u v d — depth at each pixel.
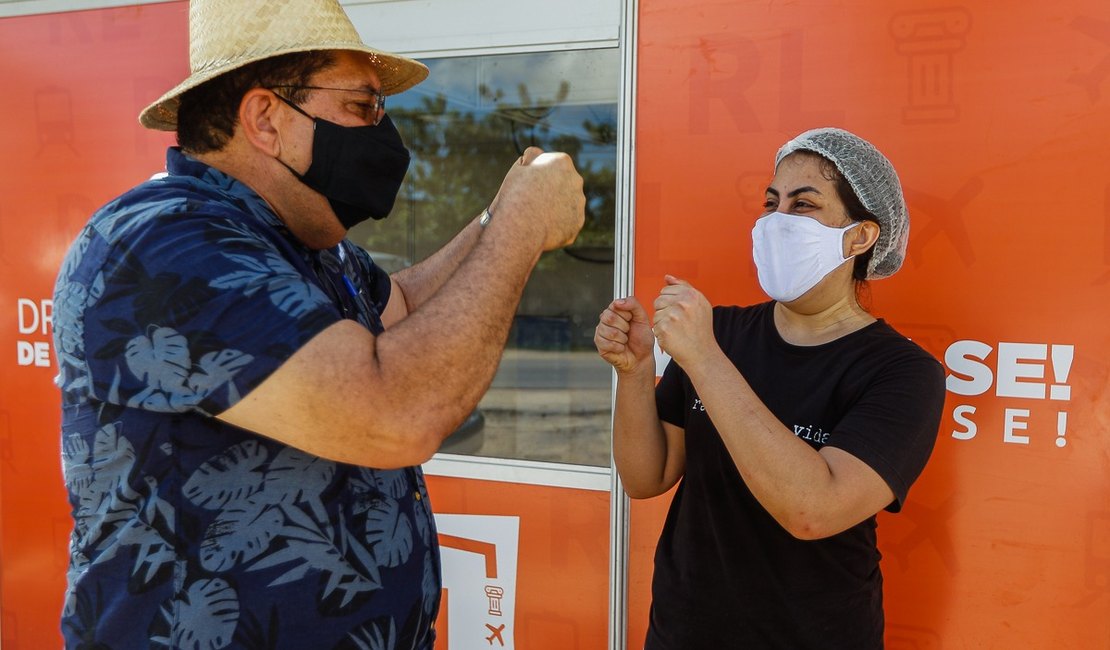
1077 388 1.81
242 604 1.13
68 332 1.12
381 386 1.04
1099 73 1.76
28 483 2.70
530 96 2.25
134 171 2.53
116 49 2.52
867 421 1.34
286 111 1.21
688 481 1.60
